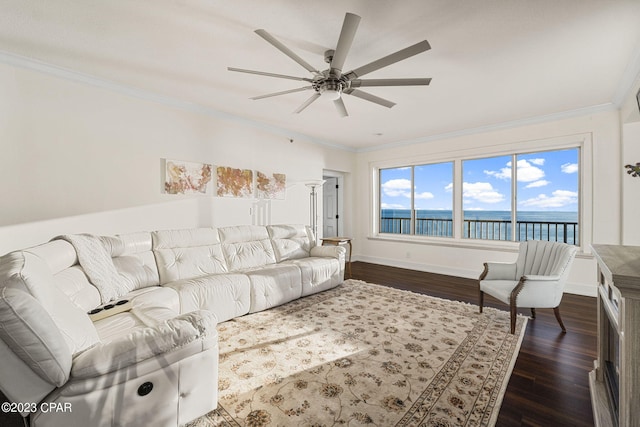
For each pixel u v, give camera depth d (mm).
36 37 2193
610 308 1426
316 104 3637
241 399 1695
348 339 2463
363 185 6320
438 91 3158
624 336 1006
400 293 3826
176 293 2535
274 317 2963
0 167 2385
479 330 2650
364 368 2021
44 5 1824
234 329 2664
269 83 3025
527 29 2049
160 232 3109
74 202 2770
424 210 6383
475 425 1494
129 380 1259
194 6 1844
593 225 3676
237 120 4168
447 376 1926
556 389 1804
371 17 1930
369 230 6223
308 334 2562
